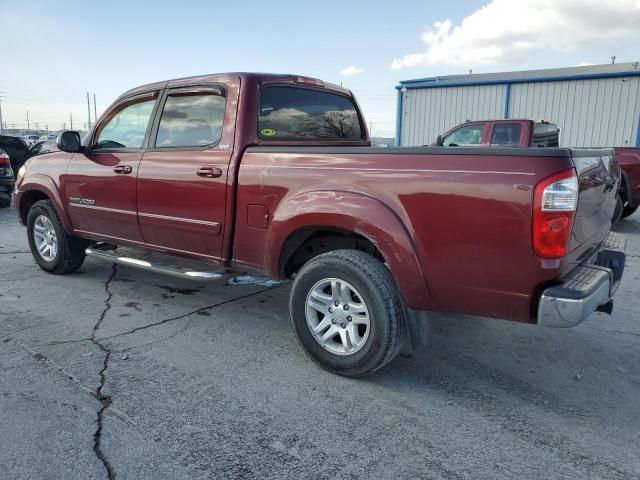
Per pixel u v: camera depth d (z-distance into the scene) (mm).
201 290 5152
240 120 3766
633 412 2973
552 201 2527
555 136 10914
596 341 3988
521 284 2686
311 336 3389
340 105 4910
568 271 2811
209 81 3998
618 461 2512
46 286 5203
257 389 3152
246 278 4023
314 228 3355
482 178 2691
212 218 3869
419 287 2943
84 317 4336
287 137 4164
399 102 21344
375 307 3066
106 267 5973
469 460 2500
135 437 2625
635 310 4691
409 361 3602
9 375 3246
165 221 4195
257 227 3623
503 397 3123
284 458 2486
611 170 3477
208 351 3699
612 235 3934
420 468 2434
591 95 17234
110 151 4680
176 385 3178
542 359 3668
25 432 2637
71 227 5203
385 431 2732
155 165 4219
